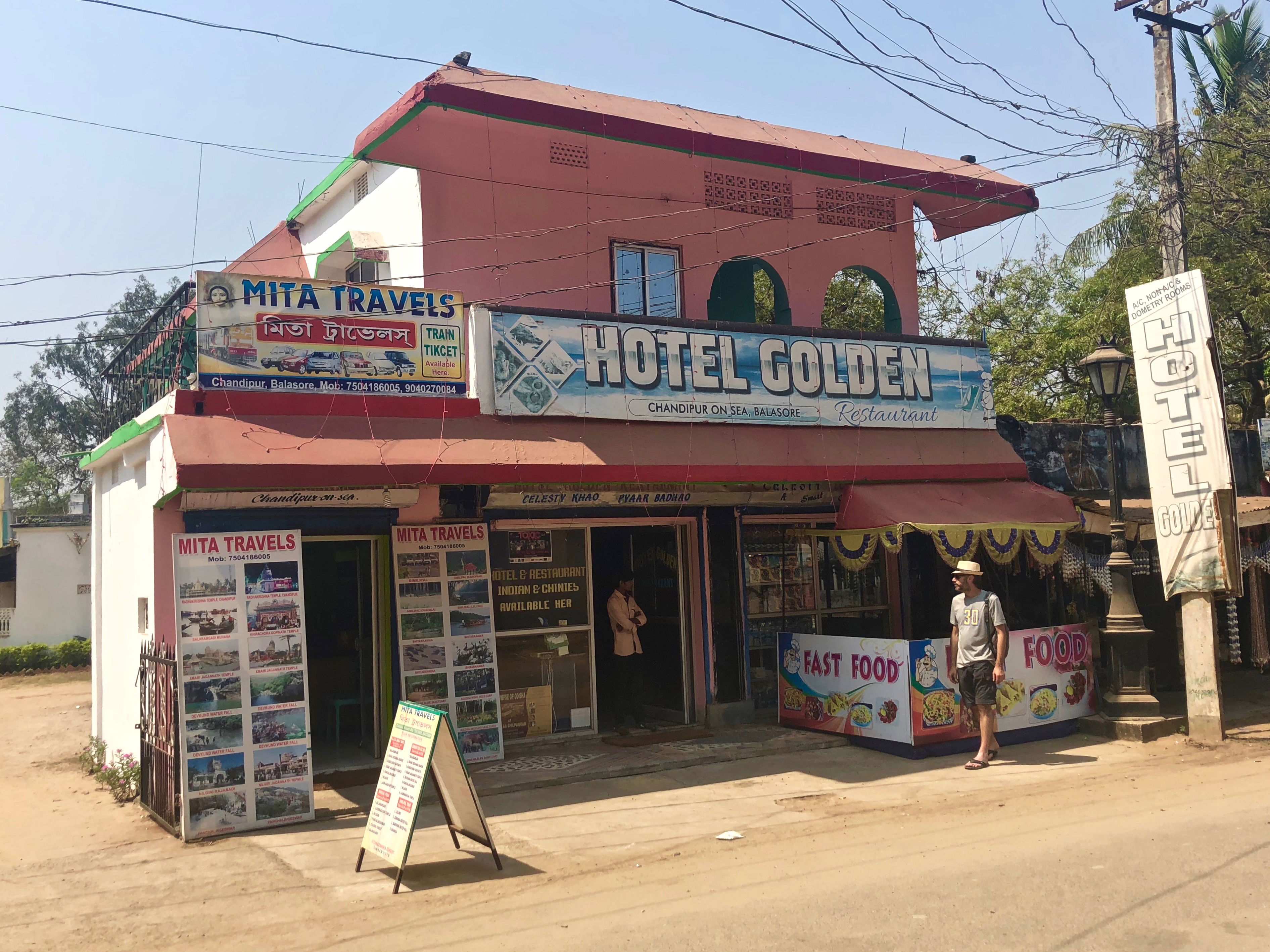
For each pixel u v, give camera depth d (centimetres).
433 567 1005
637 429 1036
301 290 886
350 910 611
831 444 1146
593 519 1132
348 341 904
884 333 1220
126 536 1101
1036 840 693
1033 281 2433
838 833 750
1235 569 1041
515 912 593
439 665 989
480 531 1038
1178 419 1088
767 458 1084
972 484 1218
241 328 858
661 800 871
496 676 1015
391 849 654
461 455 905
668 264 1238
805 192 1337
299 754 827
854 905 569
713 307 1398
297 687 837
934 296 2356
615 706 1237
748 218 1291
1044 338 2214
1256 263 1762
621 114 1103
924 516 1076
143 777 900
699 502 1133
